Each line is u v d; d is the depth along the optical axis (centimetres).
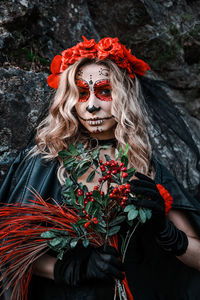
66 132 168
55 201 153
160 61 342
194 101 344
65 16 282
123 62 167
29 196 156
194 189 238
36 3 258
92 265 141
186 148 226
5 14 239
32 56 246
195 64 349
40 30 261
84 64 165
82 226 143
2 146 205
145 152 173
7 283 148
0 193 168
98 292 151
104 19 335
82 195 142
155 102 194
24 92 217
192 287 170
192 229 174
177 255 157
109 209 144
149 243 170
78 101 164
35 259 145
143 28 339
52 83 177
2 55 232
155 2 357
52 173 162
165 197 165
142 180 150
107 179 141
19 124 212
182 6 373
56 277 146
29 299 160
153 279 164
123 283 148
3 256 142
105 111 163
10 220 148
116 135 166
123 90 164
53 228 146
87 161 148
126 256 159
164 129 199
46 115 188
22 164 173
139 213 142
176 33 345
